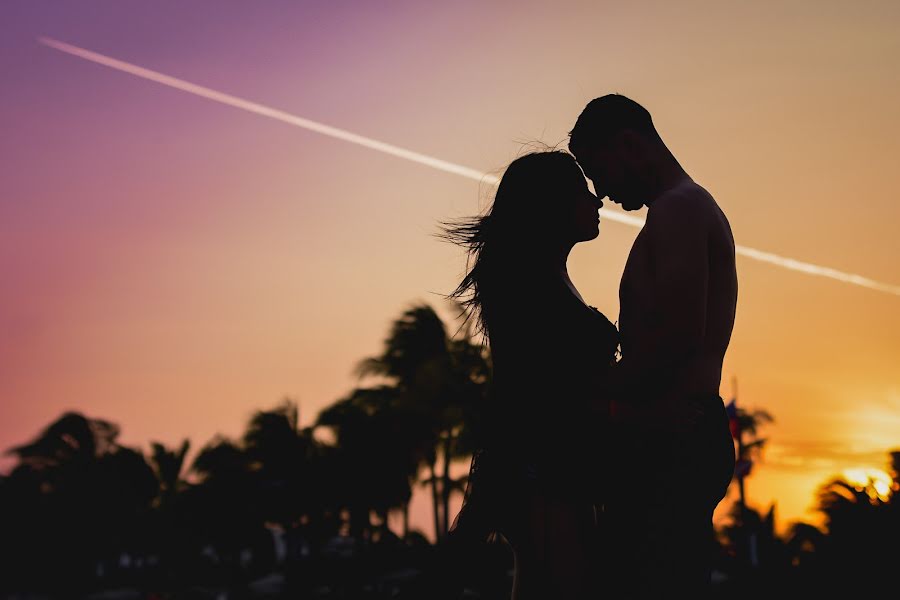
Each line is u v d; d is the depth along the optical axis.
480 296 2.41
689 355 2.24
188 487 66.50
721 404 2.25
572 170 2.44
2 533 73.62
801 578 20.73
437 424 45.12
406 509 48.53
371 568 47.75
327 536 53.50
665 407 2.23
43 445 77.19
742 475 36.72
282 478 54.62
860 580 18.91
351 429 48.59
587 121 2.40
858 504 19.75
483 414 2.37
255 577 65.12
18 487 75.00
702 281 2.16
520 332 2.32
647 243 2.23
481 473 2.35
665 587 2.13
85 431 78.00
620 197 2.43
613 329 2.36
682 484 2.17
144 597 67.69
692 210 2.22
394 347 48.62
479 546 2.37
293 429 56.25
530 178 2.40
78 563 74.44
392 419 47.28
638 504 2.20
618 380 2.18
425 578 2.38
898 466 20.17
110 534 75.75
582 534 2.25
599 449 2.25
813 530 21.70
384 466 47.62
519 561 2.32
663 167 2.35
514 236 2.38
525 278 2.35
